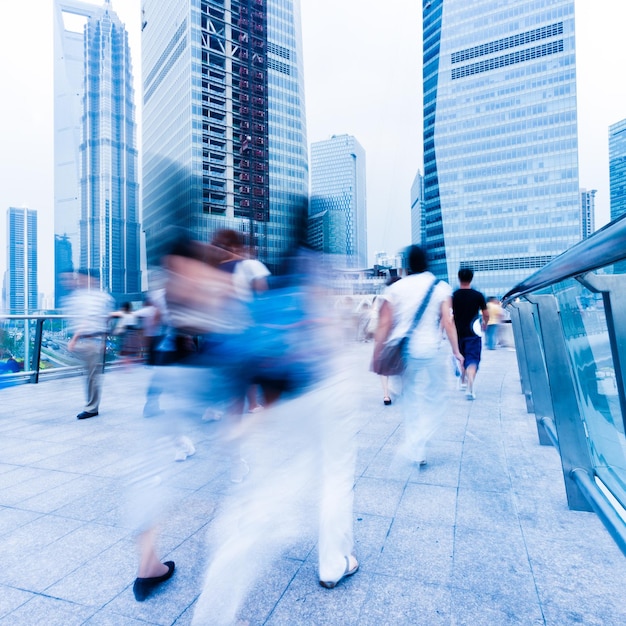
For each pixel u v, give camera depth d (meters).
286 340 1.71
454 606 1.90
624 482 2.03
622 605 1.87
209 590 1.73
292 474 1.83
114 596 2.03
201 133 90.31
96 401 5.71
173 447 1.96
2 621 1.87
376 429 4.80
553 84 90.94
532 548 2.34
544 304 2.79
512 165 93.31
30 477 3.54
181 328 1.73
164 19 105.00
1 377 7.89
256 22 99.00
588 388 2.41
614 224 1.09
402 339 3.41
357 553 2.34
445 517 2.71
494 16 94.81
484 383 7.93
